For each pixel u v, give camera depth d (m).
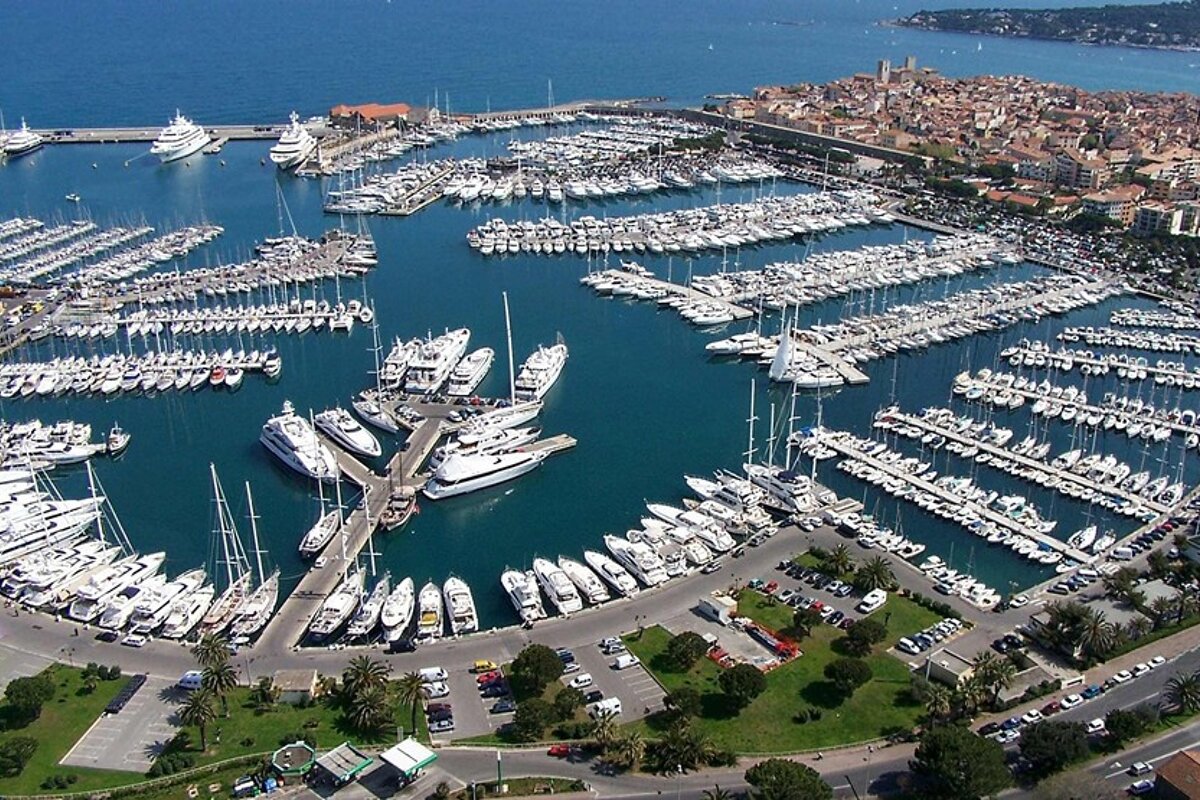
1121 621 166.62
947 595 177.38
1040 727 133.50
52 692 145.50
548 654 149.12
